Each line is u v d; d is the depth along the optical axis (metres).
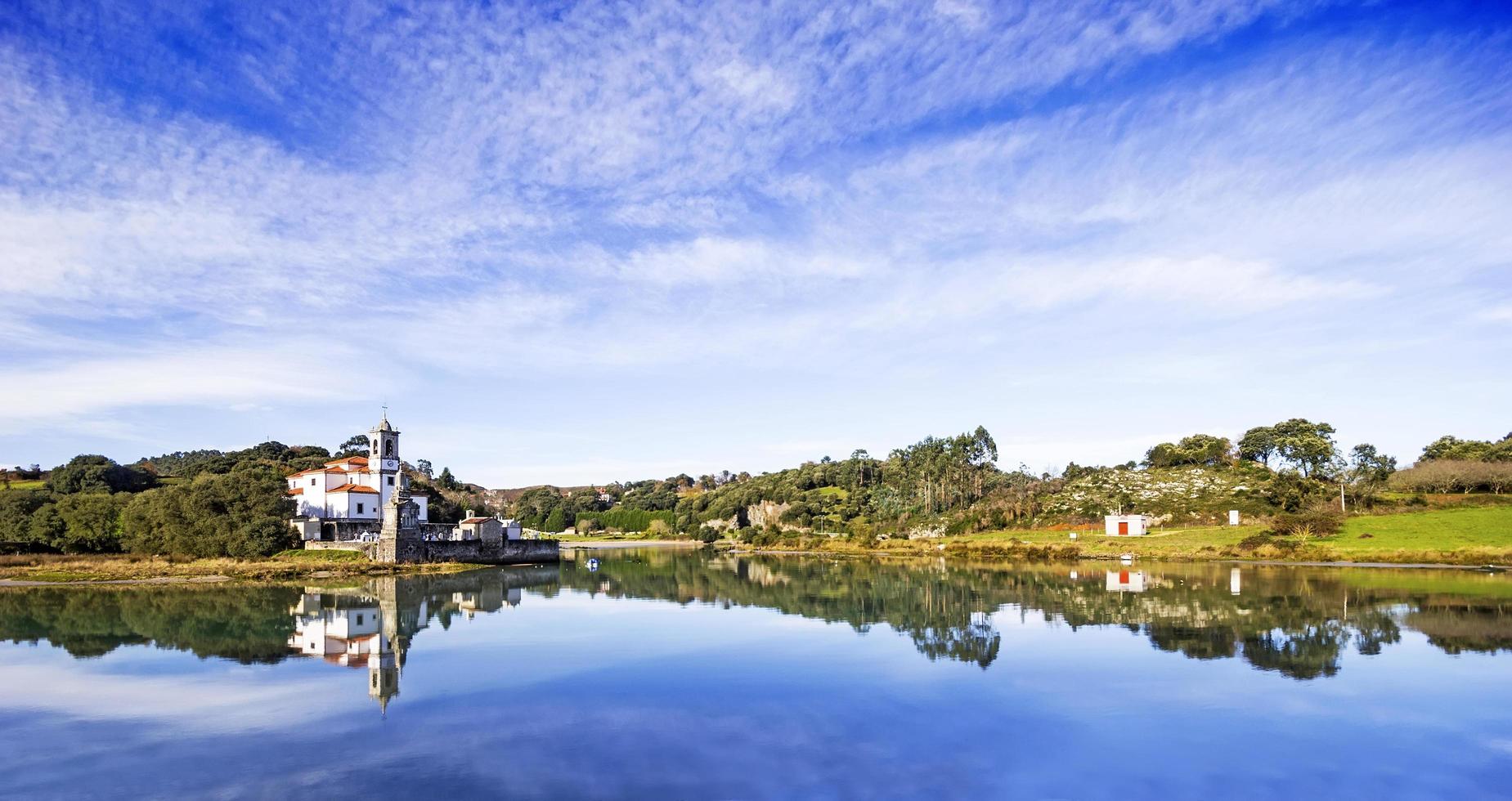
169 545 115.88
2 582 90.88
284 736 32.00
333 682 40.72
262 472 141.50
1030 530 152.25
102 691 38.97
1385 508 136.25
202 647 50.41
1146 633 52.84
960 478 188.62
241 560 111.75
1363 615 58.44
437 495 184.88
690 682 40.16
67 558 113.62
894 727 32.78
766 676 41.44
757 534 193.38
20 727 33.19
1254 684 39.25
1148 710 35.00
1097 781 27.17
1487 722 33.25
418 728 32.81
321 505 132.62
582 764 28.73
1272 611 61.41
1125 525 136.12
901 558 133.75
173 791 26.45
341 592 82.56
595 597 77.00
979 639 51.22
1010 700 36.69
